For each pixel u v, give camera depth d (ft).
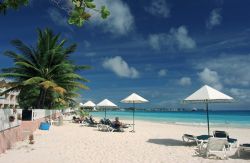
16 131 39.32
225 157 31.24
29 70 90.22
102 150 35.70
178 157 31.86
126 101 62.39
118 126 62.39
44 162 28.04
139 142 43.93
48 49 89.81
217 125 93.97
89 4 9.92
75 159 29.81
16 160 28.58
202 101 41.68
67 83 92.43
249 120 140.26
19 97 101.35
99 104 78.07
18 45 86.99
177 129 73.97
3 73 85.35
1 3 11.00
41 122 65.46
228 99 39.01
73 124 83.92
